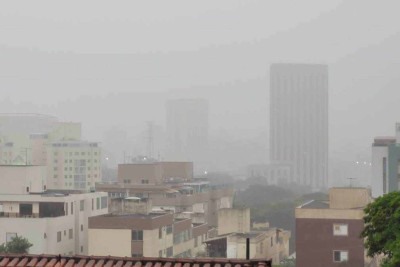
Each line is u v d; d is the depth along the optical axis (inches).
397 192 4901.6
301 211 7101.4
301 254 7086.6
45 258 2246.6
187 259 2177.7
